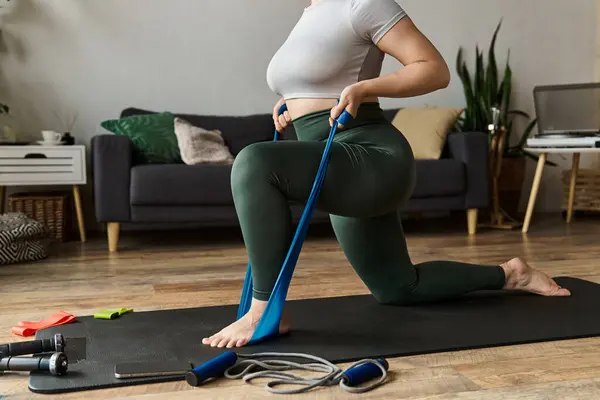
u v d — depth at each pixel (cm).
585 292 251
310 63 198
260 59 532
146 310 246
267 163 187
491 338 194
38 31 494
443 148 485
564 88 457
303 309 238
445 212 572
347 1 196
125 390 160
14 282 308
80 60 502
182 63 520
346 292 269
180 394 157
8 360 171
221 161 453
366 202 194
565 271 308
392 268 229
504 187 530
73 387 160
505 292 255
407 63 189
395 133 204
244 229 190
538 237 432
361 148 196
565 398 150
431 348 186
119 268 344
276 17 532
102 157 410
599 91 448
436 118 486
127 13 507
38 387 160
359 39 195
